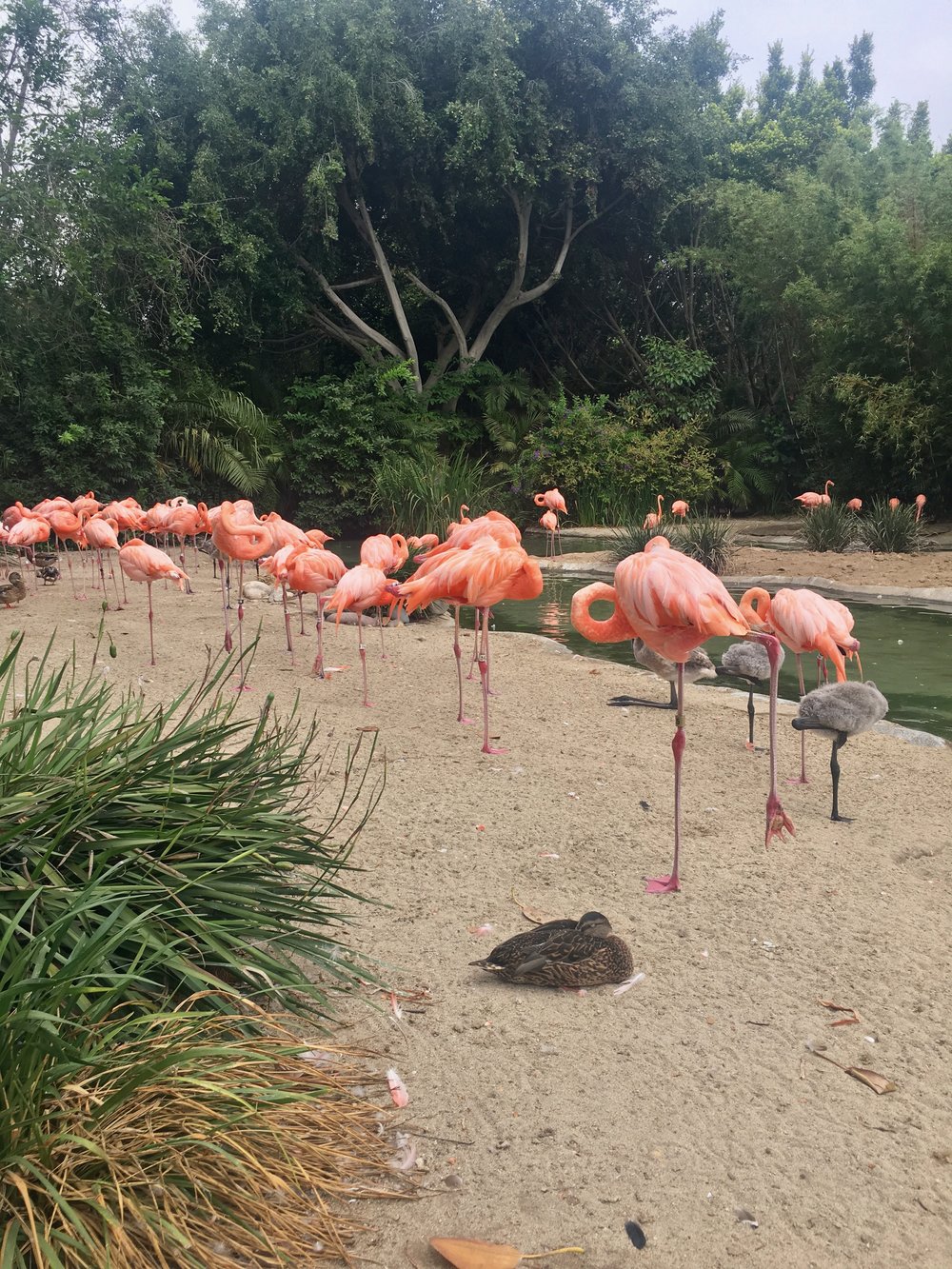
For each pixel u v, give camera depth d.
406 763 5.91
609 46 25.28
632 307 32.00
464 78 24.19
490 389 28.05
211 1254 2.09
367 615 11.66
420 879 4.28
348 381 24.88
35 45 19.34
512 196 25.86
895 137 28.19
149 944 2.69
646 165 26.33
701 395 29.44
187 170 24.05
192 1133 2.24
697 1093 2.85
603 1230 2.32
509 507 25.91
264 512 23.48
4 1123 1.99
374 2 24.23
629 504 26.34
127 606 11.97
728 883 4.37
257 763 3.50
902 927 4.00
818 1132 2.70
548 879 4.35
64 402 19.98
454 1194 2.42
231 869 3.06
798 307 26.94
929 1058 3.08
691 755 6.41
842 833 5.11
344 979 3.21
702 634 4.17
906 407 22.38
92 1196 2.00
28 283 19.08
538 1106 2.76
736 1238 2.31
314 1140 2.52
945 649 10.42
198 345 24.28
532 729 6.85
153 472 21.12
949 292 21.12
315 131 23.22
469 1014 3.23
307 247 25.55
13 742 3.07
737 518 27.50
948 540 20.34
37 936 2.31
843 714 5.16
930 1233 2.35
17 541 12.70
